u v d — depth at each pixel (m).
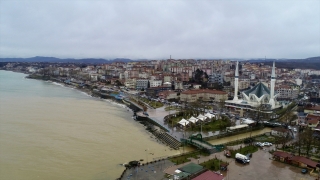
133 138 138.62
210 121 162.75
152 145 127.81
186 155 108.31
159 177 86.88
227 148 117.25
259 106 187.62
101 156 111.25
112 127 159.38
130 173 90.12
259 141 129.00
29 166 100.25
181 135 139.00
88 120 175.12
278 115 185.75
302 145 118.56
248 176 88.75
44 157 109.00
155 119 177.25
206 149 112.31
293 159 99.75
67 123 164.25
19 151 114.69
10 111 193.62
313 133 135.88
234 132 143.88
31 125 156.38
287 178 87.69
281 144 124.38
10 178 90.50
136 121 180.50
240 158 100.50
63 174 94.25
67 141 129.50
